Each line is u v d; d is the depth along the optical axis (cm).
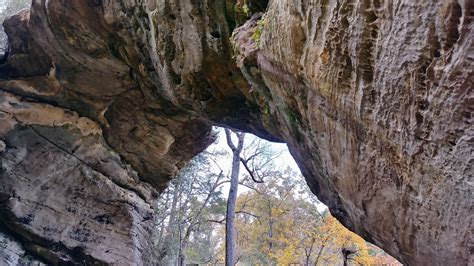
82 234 986
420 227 308
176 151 1147
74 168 1009
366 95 317
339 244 1875
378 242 426
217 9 609
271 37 447
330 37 337
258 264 2675
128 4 775
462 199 249
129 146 1094
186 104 817
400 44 262
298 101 453
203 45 661
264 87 554
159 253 1331
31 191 931
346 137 378
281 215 2536
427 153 269
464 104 228
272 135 723
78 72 965
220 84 710
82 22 868
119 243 1034
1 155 907
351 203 431
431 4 230
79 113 1030
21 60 965
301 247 2267
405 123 282
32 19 895
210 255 2909
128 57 907
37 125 967
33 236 912
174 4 653
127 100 1030
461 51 220
